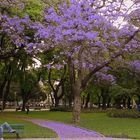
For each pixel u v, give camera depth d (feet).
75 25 86.43
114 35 91.97
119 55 99.40
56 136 69.67
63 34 85.76
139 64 119.96
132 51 100.27
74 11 87.61
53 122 109.91
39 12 99.60
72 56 93.30
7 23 97.91
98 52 95.30
